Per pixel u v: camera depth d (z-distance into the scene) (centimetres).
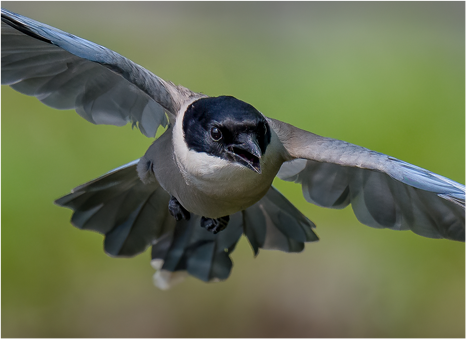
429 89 1554
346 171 806
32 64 762
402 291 1309
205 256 918
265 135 698
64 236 1273
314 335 1266
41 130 1391
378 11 1959
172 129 737
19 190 1306
